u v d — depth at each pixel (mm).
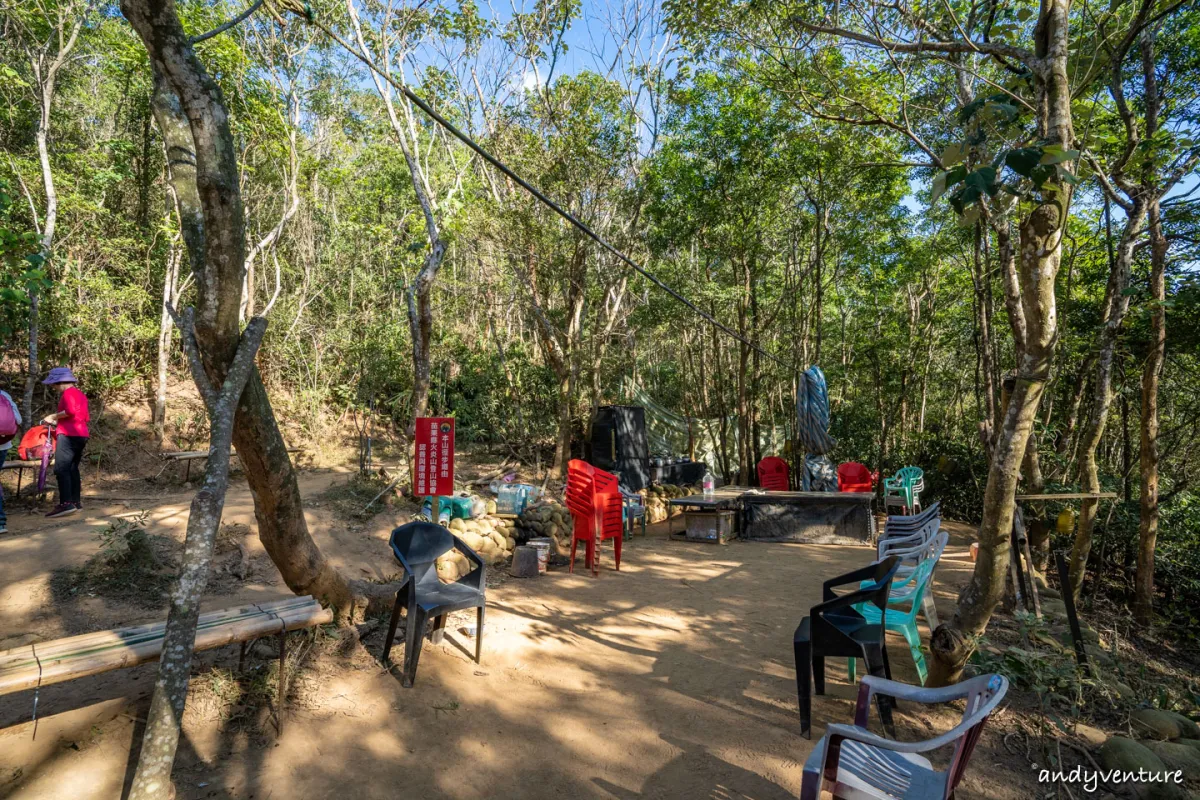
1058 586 7664
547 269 12828
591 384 14742
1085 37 5941
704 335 17359
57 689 3711
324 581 4391
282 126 12039
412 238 18406
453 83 12211
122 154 13047
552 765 3342
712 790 3143
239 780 3041
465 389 16281
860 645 3691
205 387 3002
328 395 15062
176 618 2723
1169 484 11000
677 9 8078
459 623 5293
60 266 10852
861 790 2379
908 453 14523
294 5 3443
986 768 3383
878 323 16672
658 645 5125
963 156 3338
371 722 3631
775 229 15602
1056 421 11438
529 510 8844
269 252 15953
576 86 11836
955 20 5191
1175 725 3842
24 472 9164
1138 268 8695
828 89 8844
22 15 10227
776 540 9984
